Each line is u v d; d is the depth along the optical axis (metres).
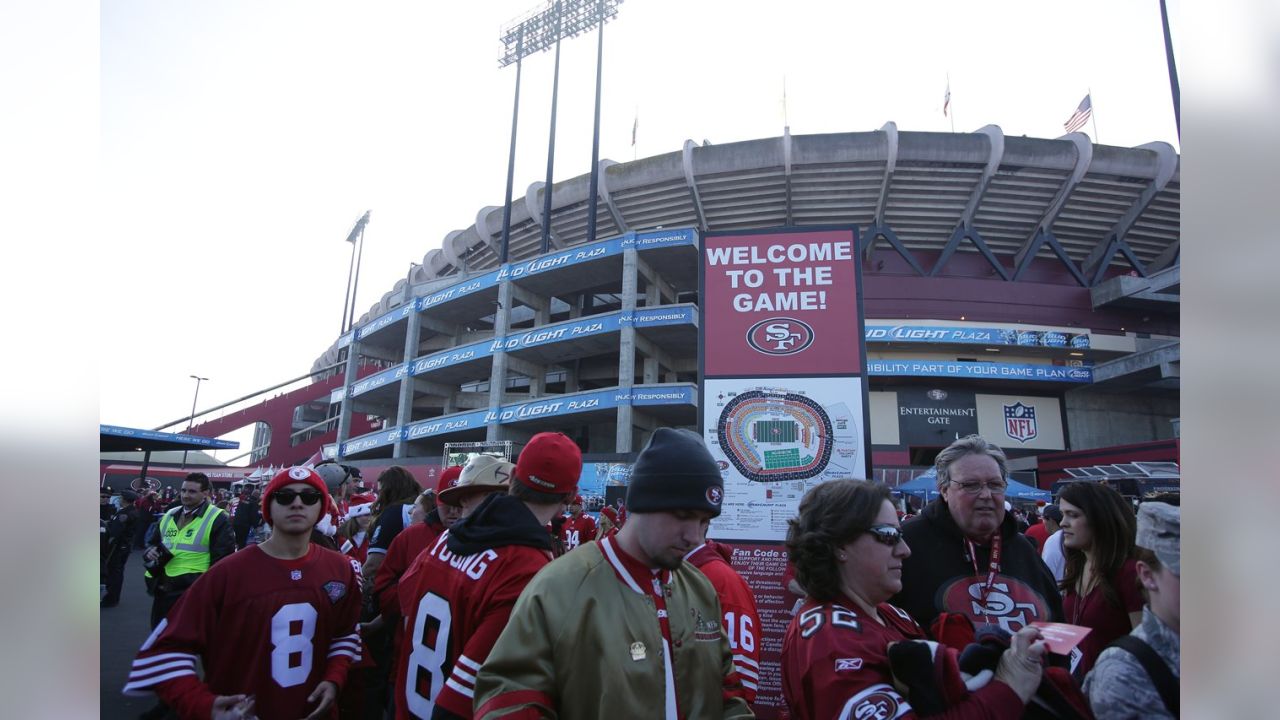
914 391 34.22
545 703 1.72
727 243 5.28
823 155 34.91
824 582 2.13
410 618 2.78
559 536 7.66
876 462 32.91
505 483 3.59
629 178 37.34
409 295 45.56
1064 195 35.84
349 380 43.41
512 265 33.81
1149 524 1.54
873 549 2.09
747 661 2.69
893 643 1.84
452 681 2.15
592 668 1.77
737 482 4.90
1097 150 34.94
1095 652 2.75
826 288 5.09
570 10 37.41
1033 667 1.68
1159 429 35.25
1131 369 31.20
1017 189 36.19
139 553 18.55
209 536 5.71
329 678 3.10
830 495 2.21
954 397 34.16
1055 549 4.51
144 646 2.77
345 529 6.41
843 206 37.69
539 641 1.79
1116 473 23.86
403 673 2.73
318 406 58.94
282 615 3.01
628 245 29.88
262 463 52.03
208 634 2.90
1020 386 34.50
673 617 1.99
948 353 35.31
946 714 1.65
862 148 34.59
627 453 25.77
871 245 38.25
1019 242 38.81
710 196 37.72
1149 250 39.62
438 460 30.77
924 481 20.25
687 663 1.97
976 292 36.09
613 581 1.91
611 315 29.14
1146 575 1.55
